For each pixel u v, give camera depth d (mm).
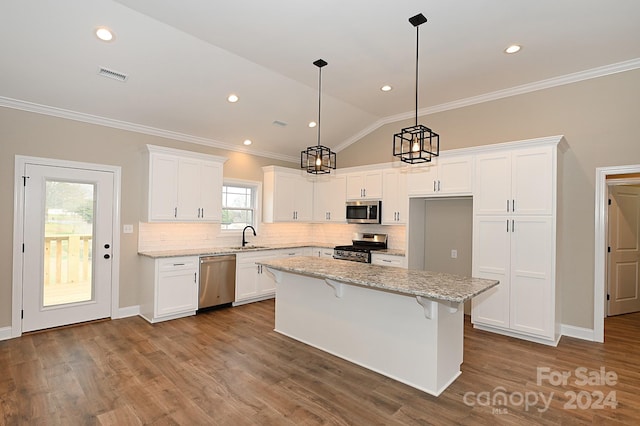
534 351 3416
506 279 3812
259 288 5316
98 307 4234
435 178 4414
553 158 3523
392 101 4848
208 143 5250
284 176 5891
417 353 2691
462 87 4316
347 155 6305
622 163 3629
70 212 4023
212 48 3396
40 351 3299
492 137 4508
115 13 2805
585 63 3631
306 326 3605
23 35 2883
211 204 4930
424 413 2348
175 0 2639
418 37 3066
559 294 3836
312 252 6082
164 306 4246
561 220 3869
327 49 3383
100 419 2246
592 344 3633
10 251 3623
